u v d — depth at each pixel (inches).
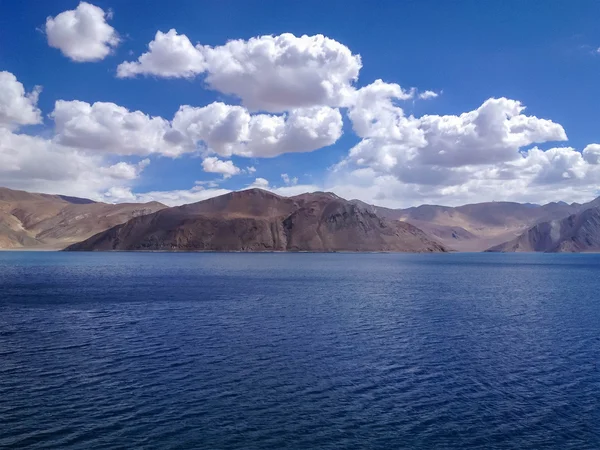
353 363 1222.9
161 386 1033.5
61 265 6245.1
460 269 6087.6
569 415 890.1
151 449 753.0
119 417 868.6
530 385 1055.0
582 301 2591.0
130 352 1321.4
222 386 1037.8
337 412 901.8
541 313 2117.4
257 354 1307.8
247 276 4370.1
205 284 3474.4
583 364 1222.9
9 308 2156.7
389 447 768.3
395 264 7165.4
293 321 1839.3
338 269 5669.3
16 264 6505.9
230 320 1852.9
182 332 1603.1
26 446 756.6
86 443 769.6
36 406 915.4
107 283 3508.9
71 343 1425.9
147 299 2517.2
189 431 816.3
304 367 1184.2
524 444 780.0
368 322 1829.5
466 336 1569.9
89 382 1056.8
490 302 2519.7
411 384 1059.9
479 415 890.7
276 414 889.5
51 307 2194.9
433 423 856.3
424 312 2112.5
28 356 1273.4
